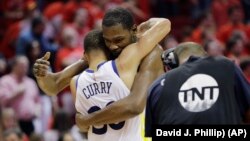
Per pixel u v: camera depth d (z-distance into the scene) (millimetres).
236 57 14320
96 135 4977
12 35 14383
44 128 11539
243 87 4445
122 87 4840
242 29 15961
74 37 13141
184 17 16609
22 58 11672
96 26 13656
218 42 14547
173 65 4910
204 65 4523
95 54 5031
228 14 16766
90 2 15805
